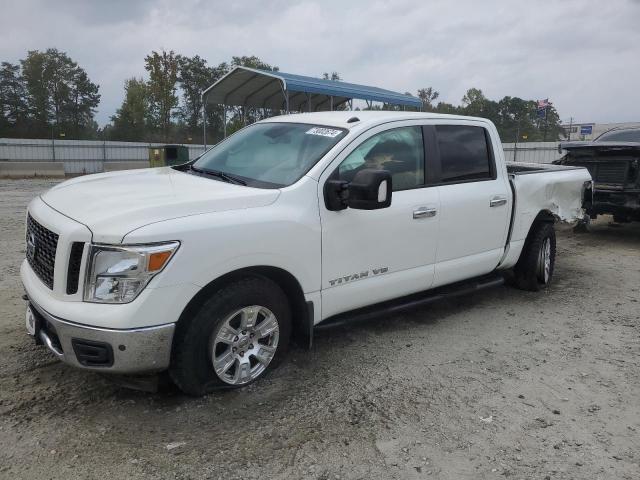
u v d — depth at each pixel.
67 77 71.00
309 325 3.85
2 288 5.62
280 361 3.83
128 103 55.44
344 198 3.79
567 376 4.07
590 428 3.37
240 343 3.54
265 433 3.19
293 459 2.96
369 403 3.57
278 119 4.88
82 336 3.02
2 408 3.35
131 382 3.34
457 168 4.89
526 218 5.61
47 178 23.28
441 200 4.61
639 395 3.81
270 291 3.61
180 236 3.11
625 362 4.36
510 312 5.49
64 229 3.12
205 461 2.91
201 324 3.31
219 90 17.45
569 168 6.63
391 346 4.53
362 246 4.06
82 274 3.05
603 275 7.09
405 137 4.48
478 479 2.85
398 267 4.37
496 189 5.18
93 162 30.58
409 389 3.79
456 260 4.87
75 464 2.85
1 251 7.29
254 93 17.92
